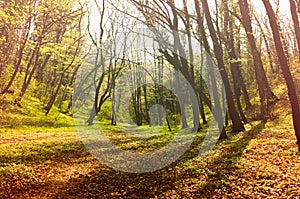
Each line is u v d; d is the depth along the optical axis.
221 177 8.46
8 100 25.25
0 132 20.66
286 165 8.90
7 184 8.36
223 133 16.77
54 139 19.30
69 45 30.42
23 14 16.31
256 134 15.97
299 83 20.16
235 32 24.16
